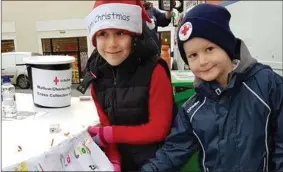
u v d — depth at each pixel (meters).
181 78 1.30
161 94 0.91
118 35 0.88
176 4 1.55
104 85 0.99
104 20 0.85
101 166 0.75
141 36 0.94
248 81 0.83
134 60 0.93
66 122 1.00
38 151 0.72
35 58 1.22
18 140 0.82
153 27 1.09
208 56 0.79
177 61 1.54
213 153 0.83
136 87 0.93
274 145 0.83
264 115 0.80
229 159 0.81
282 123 0.79
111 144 0.93
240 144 0.80
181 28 0.82
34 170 0.64
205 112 0.85
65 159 0.70
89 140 0.81
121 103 0.95
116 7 0.85
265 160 0.82
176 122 0.92
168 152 0.89
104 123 1.01
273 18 1.14
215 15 0.79
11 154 0.71
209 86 0.84
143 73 0.93
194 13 0.80
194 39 0.79
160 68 0.93
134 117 0.94
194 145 0.91
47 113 1.14
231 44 0.81
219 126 0.82
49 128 0.92
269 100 0.80
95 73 0.99
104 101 0.99
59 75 1.19
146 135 0.89
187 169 1.12
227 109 0.82
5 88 1.13
